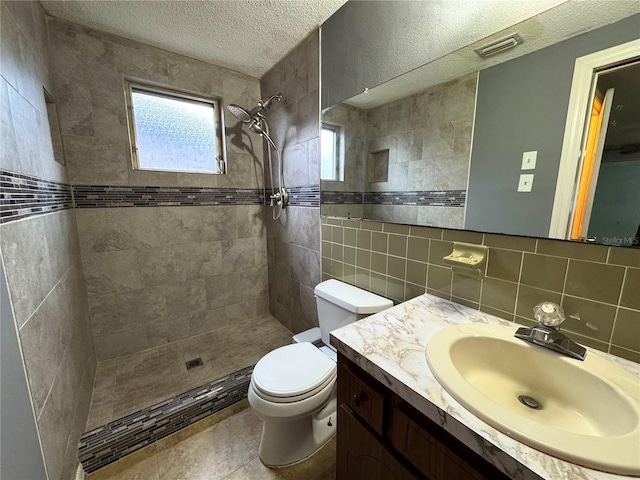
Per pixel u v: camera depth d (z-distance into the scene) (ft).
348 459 2.82
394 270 4.24
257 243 7.86
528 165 2.81
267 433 4.03
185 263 6.79
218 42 5.51
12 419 2.23
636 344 2.29
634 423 1.73
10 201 2.57
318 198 5.67
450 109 3.44
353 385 2.61
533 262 2.79
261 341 6.95
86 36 5.06
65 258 4.27
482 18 3.11
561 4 2.55
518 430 1.59
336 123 5.01
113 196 5.71
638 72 2.18
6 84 2.77
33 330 2.79
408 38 3.85
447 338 2.56
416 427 2.09
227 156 6.97
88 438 4.06
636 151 2.20
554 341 2.41
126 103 5.68
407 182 3.98
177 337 6.92
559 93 2.59
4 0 2.97
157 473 3.91
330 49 4.94
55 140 4.86
